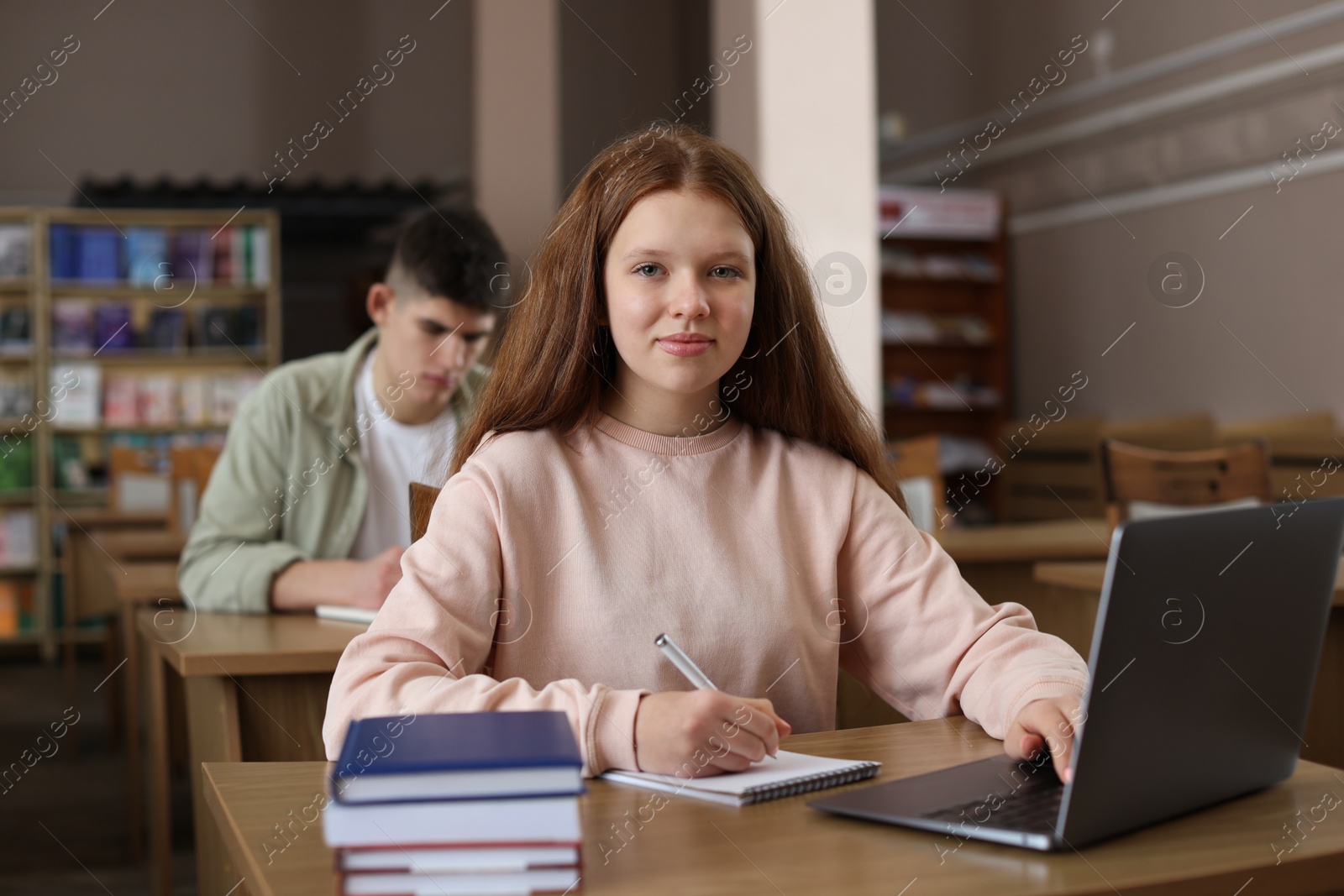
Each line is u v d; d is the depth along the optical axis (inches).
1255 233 193.5
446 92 235.9
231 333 223.9
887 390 242.1
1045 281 242.4
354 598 68.4
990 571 108.3
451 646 38.4
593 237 43.9
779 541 44.6
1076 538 115.0
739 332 41.8
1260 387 193.3
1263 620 30.1
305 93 231.0
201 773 66.3
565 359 44.9
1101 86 221.8
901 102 259.6
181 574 74.5
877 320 172.6
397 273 77.1
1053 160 236.4
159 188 217.9
